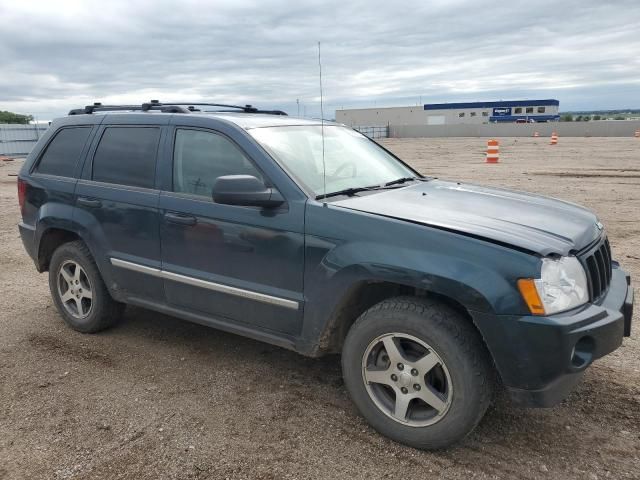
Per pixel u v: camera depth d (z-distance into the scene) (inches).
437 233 116.3
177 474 115.1
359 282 123.3
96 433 130.3
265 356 170.9
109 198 170.4
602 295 125.3
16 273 270.2
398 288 132.4
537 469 114.8
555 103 3282.5
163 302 163.9
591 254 121.4
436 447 119.5
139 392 149.4
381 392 127.8
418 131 2608.3
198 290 152.6
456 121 3464.6
